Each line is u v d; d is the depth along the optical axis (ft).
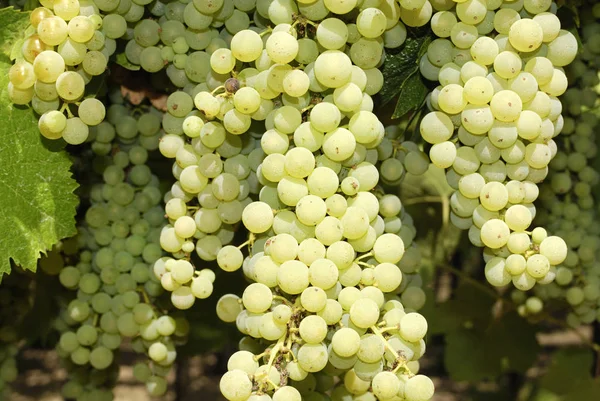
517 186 2.14
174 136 2.29
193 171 2.22
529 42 2.08
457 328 3.56
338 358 2.04
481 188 2.14
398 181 2.34
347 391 2.28
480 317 3.54
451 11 2.18
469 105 2.10
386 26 2.14
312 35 2.17
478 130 2.09
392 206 2.28
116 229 2.58
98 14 2.23
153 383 2.65
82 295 2.62
